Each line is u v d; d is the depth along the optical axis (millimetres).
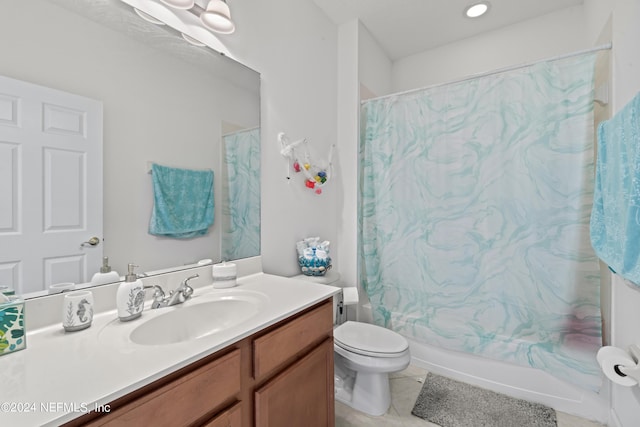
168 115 1200
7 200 810
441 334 1942
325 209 2164
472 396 1741
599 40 1691
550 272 1628
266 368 942
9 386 589
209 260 1365
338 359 1654
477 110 1832
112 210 1036
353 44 2221
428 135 2006
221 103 1404
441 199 1962
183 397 708
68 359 701
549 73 1614
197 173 1313
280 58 1731
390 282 2176
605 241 1198
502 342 1751
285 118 1772
